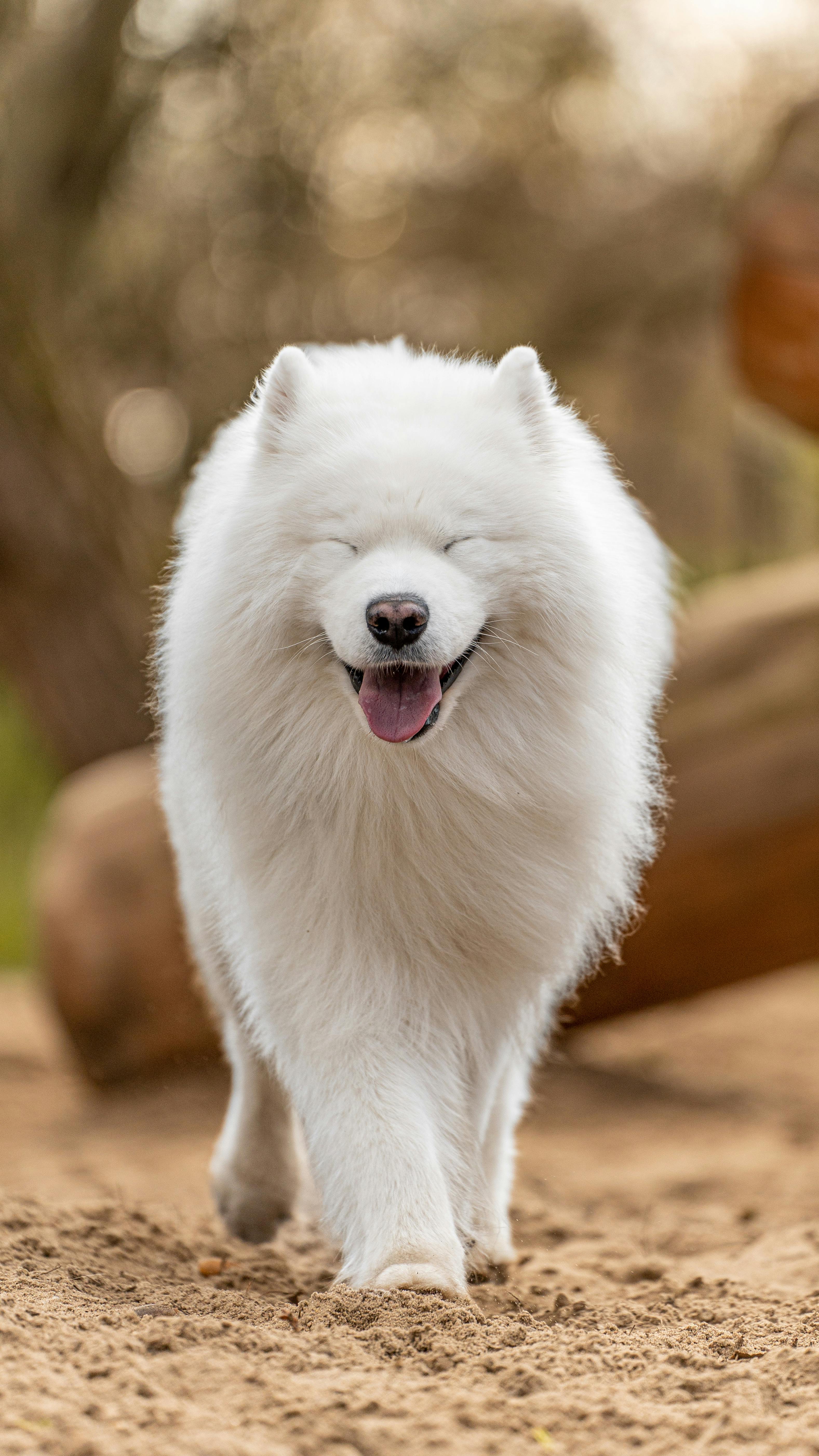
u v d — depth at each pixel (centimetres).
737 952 1277
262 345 2353
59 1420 395
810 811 1225
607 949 865
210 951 710
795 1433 408
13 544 1628
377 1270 549
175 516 2102
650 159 2391
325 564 593
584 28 2258
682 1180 1021
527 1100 752
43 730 1731
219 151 2203
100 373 2166
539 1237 824
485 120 2350
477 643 601
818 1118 1248
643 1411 426
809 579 1336
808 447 2292
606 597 613
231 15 2025
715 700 1254
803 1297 580
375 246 2436
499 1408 425
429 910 604
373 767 588
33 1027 1716
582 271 2436
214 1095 1379
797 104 1259
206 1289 574
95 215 2044
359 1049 587
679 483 2486
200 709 607
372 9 2186
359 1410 418
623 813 641
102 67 1928
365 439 609
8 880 2148
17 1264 592
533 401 638
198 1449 382
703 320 2406
